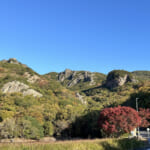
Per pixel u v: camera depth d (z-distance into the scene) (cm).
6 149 1575
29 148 1656
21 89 10050
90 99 15562
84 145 1880
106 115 3403
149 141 2923
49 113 6112
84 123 5303
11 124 4688
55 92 11881
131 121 3272
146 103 7594
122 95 13950
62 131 5447
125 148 2262
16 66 14212
